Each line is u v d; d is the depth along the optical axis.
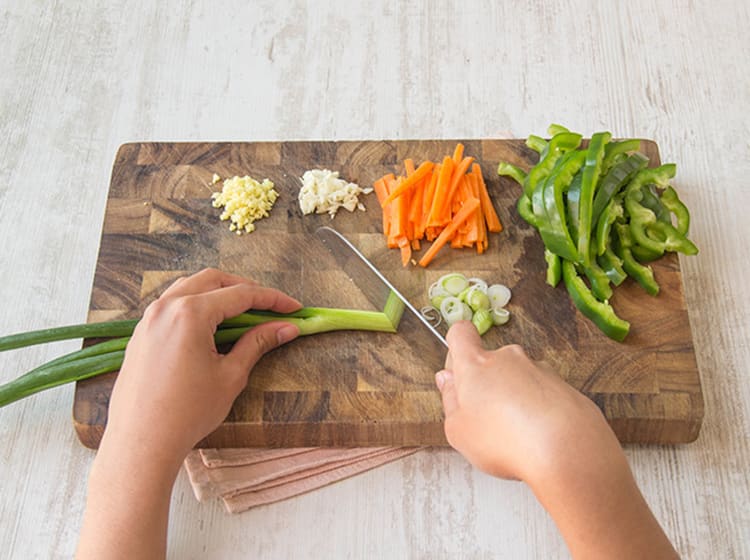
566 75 0.73
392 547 0.53
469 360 0.47
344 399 0.55
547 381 0.45
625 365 0.56
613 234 0.59
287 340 0.56
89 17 0.78
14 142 0.70
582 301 0.57
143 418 0.48
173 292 0.54
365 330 0.57
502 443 0.43
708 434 0.57
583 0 0.78
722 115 0.71
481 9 0.78
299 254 0.61
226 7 0.78
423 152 0.65
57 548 0.54
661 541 0.40
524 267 0.60
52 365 0.54
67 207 0.67
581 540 0.40
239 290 0.54
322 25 0.77
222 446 0.55
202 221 0.62
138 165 0.65
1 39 0.76
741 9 0.77
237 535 0.54
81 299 0.63
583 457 0.41
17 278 0.64
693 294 0.62
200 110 0.72
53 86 0.74
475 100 0.72
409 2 0.78
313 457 0.56
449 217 0.61
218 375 0.52
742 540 0.53
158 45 0.76
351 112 0.72
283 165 0.65
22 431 0.58
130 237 0.62
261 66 0.75
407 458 0.56
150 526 0.46
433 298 0.59
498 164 0.65
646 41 0.75
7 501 0.55
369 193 0.63
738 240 0.64
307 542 0.54
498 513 0.54
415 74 0.74
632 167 0.60
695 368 0.56
